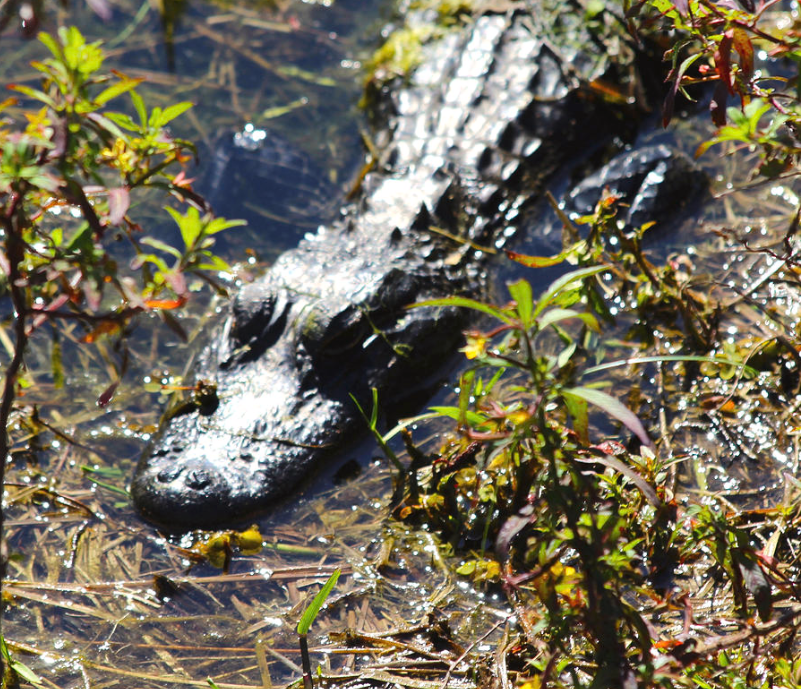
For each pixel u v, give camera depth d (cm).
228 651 472
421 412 662
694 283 719
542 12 1023
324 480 593
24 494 568
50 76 378
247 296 669
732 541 411
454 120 930
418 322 679
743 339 661
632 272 739
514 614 472
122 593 506
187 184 427
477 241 820
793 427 588
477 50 1003
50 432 625
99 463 599
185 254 416
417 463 586
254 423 591
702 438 596
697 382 637
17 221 373
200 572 519
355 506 570
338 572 419
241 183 890
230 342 660
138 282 760
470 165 880
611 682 349
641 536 497
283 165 918
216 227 418
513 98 945
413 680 443
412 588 507
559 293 464
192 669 462
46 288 491
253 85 1041
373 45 1112
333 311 630
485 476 545
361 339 643
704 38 442
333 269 688
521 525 379
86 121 374
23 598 503
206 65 1063
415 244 754
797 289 676
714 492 557
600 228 629
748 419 602
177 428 589
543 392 379
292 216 862
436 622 476
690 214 834
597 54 972
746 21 411
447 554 522
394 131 948
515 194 878
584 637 425
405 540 537
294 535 547
